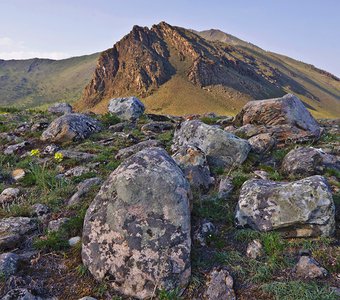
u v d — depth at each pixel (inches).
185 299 67.5
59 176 126.9
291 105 173.0
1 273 71.8
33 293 67.2
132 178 77.9
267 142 145.2
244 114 185.8
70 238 85.4
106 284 70.4
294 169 120.9
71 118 187.2
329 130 207.0
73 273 74.1
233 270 72.7
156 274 69.0
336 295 64.4
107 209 76.0
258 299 65.7
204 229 85.0
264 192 87.3
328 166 130.6
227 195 103.8
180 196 76.7
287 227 81.9
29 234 88.6
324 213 79.9
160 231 72.3
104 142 176.9
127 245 71.4
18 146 167.6
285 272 72.0
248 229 84.9
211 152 130.6
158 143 159.0
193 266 74.5
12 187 120.8
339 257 74.2
